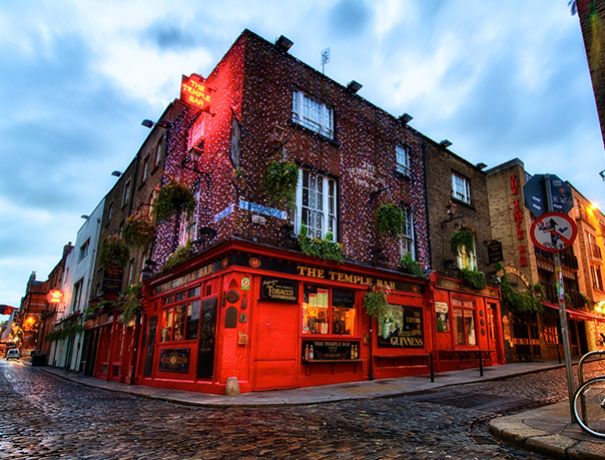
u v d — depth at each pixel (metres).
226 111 12.33
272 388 9.89
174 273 12.84
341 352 11.48
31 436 5.37
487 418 6.30
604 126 6.38
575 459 3.89
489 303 17.70
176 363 11.93
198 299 11.45
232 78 12.32
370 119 15.27
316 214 12.60
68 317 28.64
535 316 20.64
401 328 13.42
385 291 13.21
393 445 4.64
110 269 19.31
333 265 11.76
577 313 23.30
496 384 10.66
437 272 15.26
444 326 15.02
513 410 7.00
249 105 11.62
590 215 30.89
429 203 16.66
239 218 10.56
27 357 53.69
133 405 8.59
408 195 15.91
